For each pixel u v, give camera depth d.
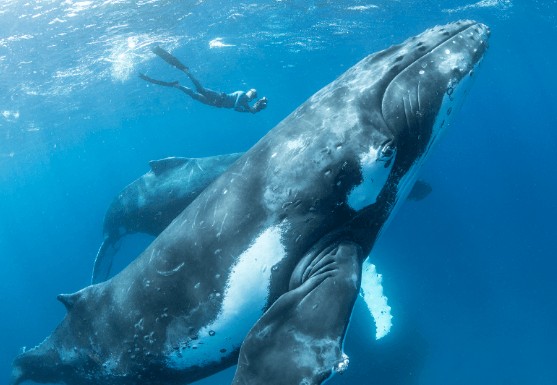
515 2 31.72
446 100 6.95
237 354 7.30
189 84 38.66
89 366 8.41
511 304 24.27
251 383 5.14
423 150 7.04
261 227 6.52
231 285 6.62
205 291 6.79
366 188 6.60
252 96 11.34
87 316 8.15
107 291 7.88
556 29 42.72
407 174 7.09
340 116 6.70
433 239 30.59
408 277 25.69
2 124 32.75
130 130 54.41
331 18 28.20
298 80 49.72
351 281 5.76
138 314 7.38
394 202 7.17
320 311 5.47
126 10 20.47
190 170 15.31
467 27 7.53
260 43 31.72
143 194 15.62
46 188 82.19
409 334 19.33
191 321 6.97
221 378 18.50
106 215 16.88
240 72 39.81
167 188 15.29
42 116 33.78
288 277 6.52
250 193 6.70
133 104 39.81
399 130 6.67
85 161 68.19
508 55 51.28
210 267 6.73
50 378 9.39
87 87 30.20
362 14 28.09
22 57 22.47
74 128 41.97
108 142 58.00
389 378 18.00
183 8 22.14
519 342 21.78
